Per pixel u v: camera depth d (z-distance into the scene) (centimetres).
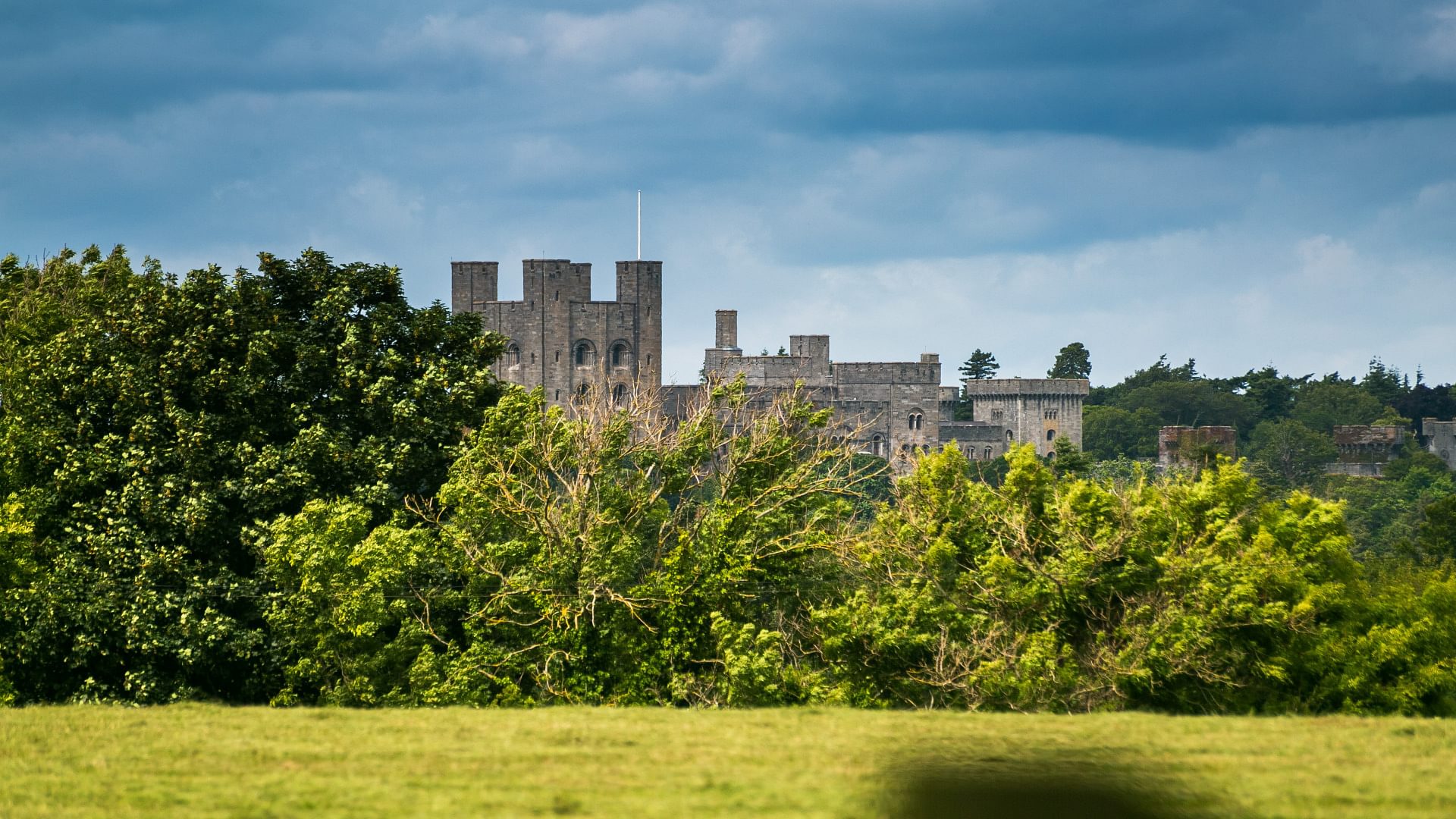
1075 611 5666
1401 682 6000
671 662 5622
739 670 5169
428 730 3544
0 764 3125
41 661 5834
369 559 5528
